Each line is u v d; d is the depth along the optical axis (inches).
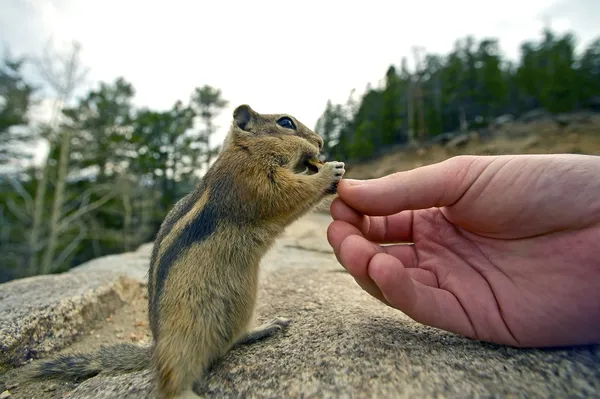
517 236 5.5
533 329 5.2
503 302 5.5
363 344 5.7
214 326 6.3
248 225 7.2
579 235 5.0
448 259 6.4
